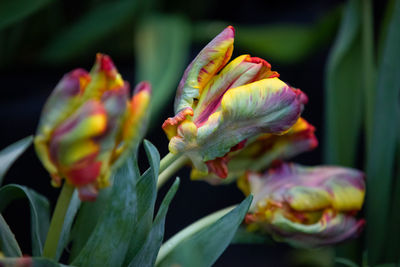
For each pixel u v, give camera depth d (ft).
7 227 2.14
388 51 2.71
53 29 4.21
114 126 1.97
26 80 3.79
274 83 2.19
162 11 4.68
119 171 2.13
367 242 2.79
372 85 2.93
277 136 2.42
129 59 4.31
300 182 2.45
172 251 2.24
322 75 4.41
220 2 4.92
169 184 3.89
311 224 2.46
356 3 2.92
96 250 2.13
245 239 2.56
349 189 2.44
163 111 3.85
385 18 2.96
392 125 2.74
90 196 2.01
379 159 2.75
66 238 2.26
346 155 2.95
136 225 2.19
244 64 2.20
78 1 4.55
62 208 2.08
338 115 2.94
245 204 2.20
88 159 1.98
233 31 2.20
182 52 3.69
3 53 3.91
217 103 2.22
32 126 3.53
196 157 2.25
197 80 2.21
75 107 1.97
